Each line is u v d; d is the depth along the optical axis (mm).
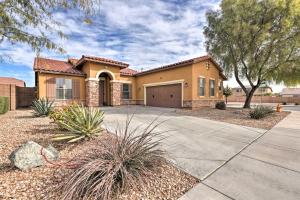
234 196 2697
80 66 16453
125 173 2627
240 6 13484
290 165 3852
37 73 13938
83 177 2396
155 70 16766
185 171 3490
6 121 7570
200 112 12742
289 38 12977
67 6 5047
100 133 5656
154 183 2941
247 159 4180
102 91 17953
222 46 15773
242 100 40750
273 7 12664
